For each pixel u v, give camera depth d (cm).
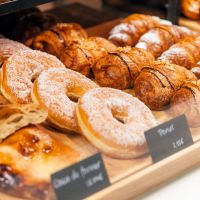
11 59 50
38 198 38
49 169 39
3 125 42
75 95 48
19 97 47
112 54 55
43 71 48
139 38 65
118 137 42
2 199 39
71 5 80
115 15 78
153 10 76
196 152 46
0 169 39
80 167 38
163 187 45
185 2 75
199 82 51
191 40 61
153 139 43
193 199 44
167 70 53
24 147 42
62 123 45
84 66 56
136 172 42
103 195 39
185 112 49
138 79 52
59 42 60
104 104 44
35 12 68
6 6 52
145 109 46
